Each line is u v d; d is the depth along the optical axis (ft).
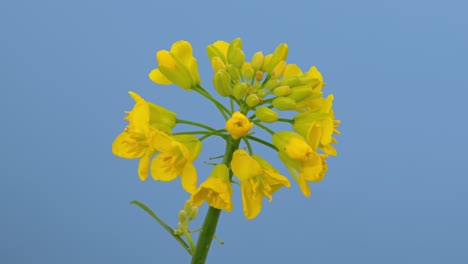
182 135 1.14
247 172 1.12
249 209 1.13
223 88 1.14
